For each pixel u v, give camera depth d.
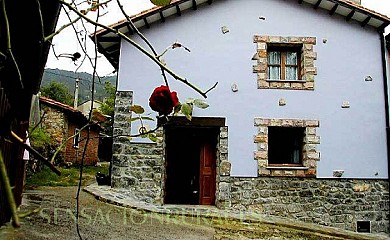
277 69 9.41
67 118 15.65
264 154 8.86
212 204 9.24
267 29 9.32
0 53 1.12
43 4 2.49
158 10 8.69
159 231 5.91
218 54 9.20
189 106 1.41
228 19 9.34
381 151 9.05
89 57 1.53
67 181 11.37
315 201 8.74
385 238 8.15
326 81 9.19
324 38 9.35
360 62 9.34
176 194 9.89
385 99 9.24
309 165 8.84
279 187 8.76
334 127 9.04
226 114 8.96
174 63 9.10
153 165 8.65
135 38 9.11
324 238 6.98
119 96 8.90
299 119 9.01
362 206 8.80
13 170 3.77
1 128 1.04
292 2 9.44
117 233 5.39
